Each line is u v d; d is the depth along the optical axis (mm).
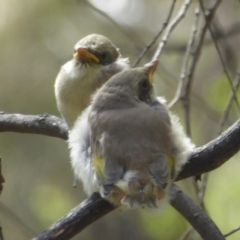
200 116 14102
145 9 14953
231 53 12367
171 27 9938
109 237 15234
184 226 12742
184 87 10352
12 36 14664
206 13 10758
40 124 10312
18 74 14625
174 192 8617
